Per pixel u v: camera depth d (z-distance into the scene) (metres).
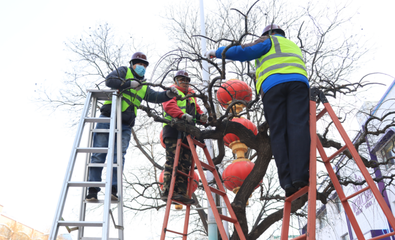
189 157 4.95
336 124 2.78
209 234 7.20
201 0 10.66
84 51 9.72
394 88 9.95
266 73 2.94
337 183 2.95
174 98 4.77
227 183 6.40
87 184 3.21
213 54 3.70
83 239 3.74
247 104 4.78
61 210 3.09
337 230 14.84
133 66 4.84
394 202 10.60
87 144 4.37
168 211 4.05
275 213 6.63
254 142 5.57
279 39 3.10
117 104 4.25
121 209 3.78
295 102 2.74
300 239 2.43
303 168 2.43
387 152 10.23
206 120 5.20
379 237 2.64
